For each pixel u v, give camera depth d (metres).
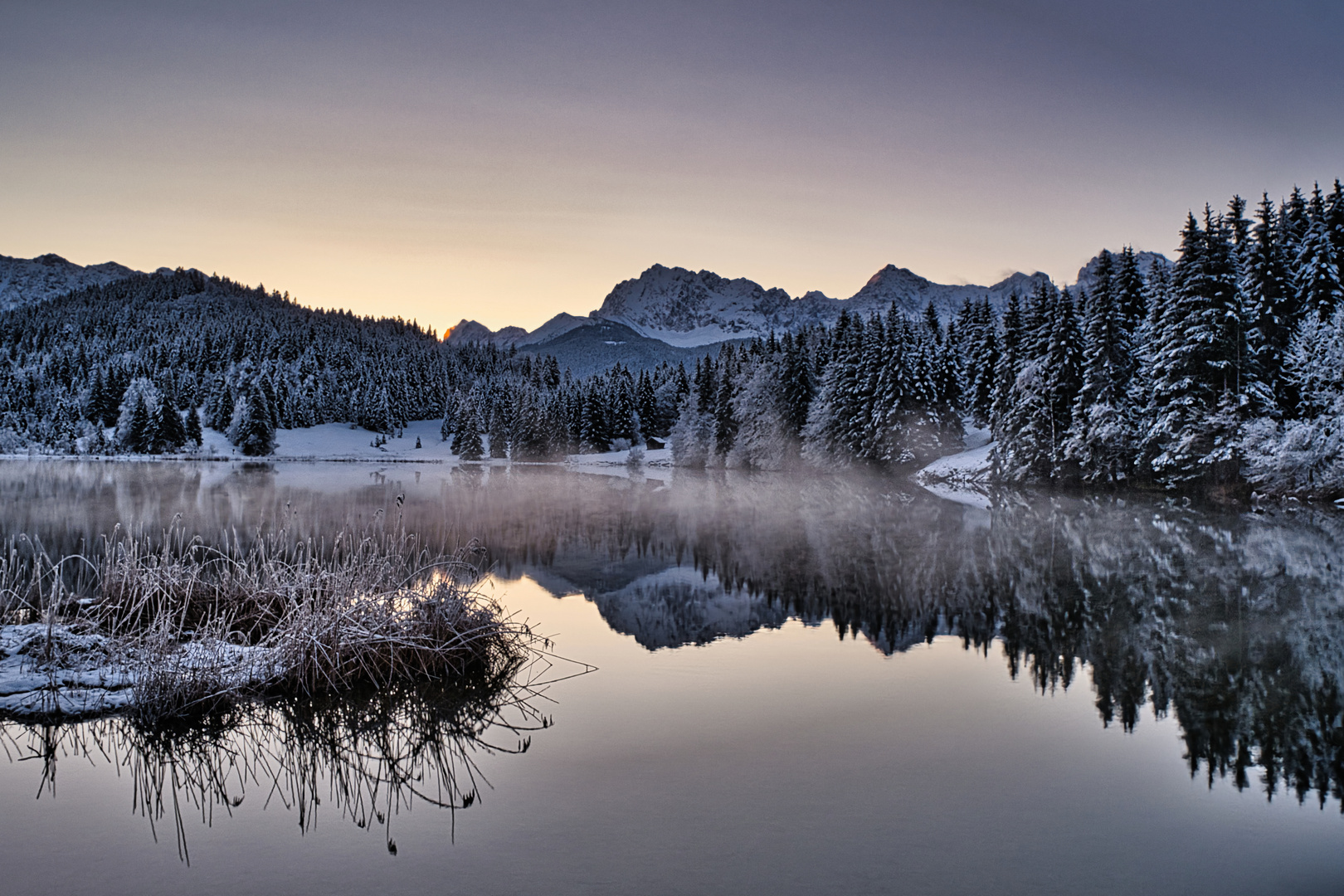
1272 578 17.88
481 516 32.03
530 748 8.49
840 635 13.33
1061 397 43.69
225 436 119.25
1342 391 32.81
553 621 14.28
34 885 6.00
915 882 5.94
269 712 9.42
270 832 6.81
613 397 123.12
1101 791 7.51
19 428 119.00
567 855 6.37
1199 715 9.54
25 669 10.17
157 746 8.59
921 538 24.75
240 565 12.78
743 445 75.00
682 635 13.27
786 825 6.83
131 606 11.38
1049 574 18.61
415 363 177.00
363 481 58.41
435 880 6.00
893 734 8.92
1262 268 37.44
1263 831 6.76
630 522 29.78
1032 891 5.83
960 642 12.85
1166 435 37.03
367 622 10.60
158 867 6.26
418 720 9.26
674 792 7.46
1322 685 10.60
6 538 24.22
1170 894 5.80
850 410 59.50
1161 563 19.80
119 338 194.00
